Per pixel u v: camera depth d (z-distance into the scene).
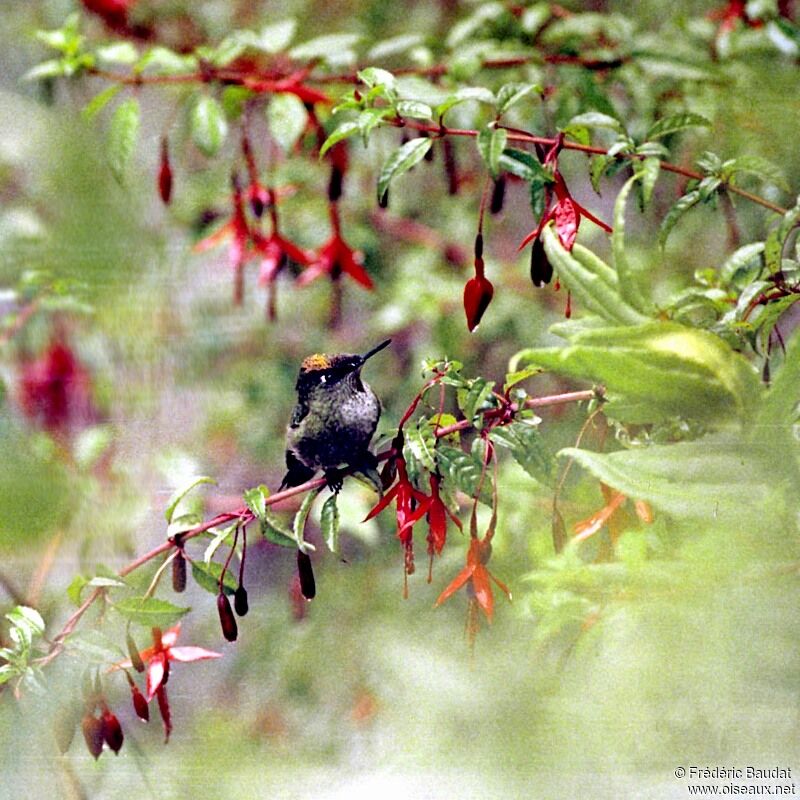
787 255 2.99
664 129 2.94
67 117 3.19
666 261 3.31
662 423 2.93
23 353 3.26
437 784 3.05
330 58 3.10
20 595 3.09
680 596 2.88
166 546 2.91
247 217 3.23
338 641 3.33
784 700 2.88
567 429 3.17
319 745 3.25
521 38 3.22
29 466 3.15
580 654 2.93
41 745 3.01
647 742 2.90
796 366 2.87
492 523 2.90
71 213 3.21
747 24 3.22
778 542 2.87
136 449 3.25
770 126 3.17
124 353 3.29
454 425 2.90
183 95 3.12
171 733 3.27
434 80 3.17
